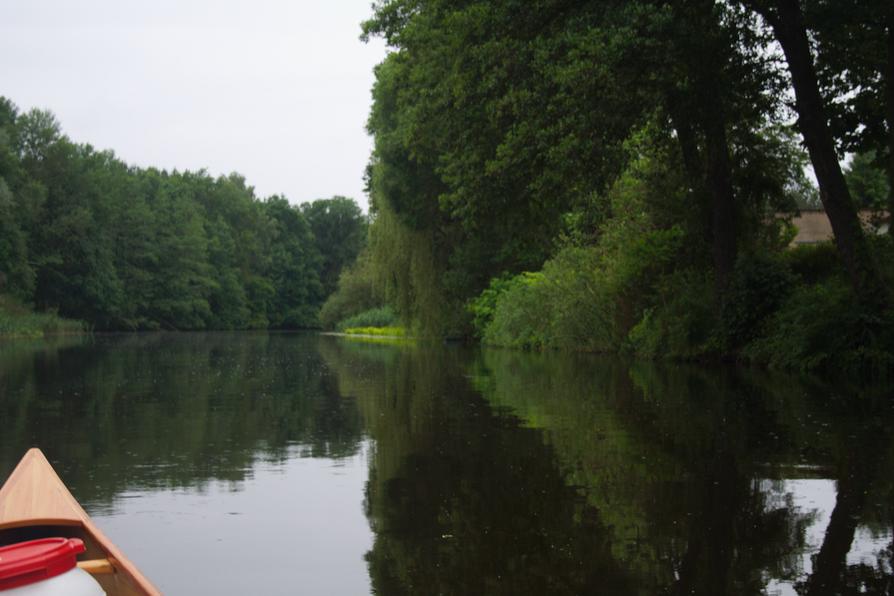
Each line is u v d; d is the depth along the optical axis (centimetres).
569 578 484
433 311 4112
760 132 2172
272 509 655
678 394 1417
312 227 12575
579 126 1723
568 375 1878
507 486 727
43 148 7175
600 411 1216
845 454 848
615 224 2653
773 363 1908
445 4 1945
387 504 668
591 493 696
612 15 1708
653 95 1728
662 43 1617
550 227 3291
